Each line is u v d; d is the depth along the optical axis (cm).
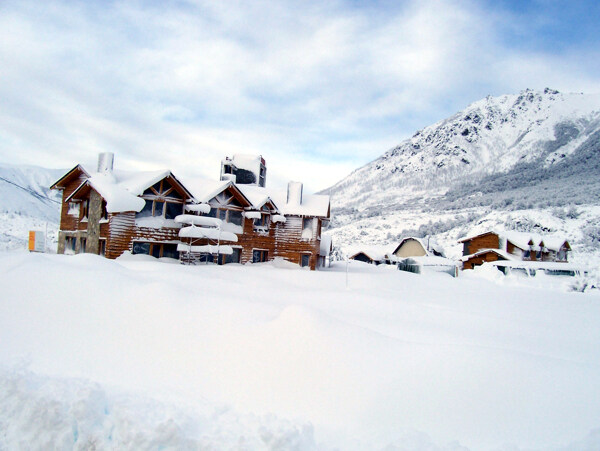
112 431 453
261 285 1614
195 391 556
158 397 528
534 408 469
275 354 620
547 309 1569
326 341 628
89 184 2367
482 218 10375
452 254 6950
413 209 18612
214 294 923
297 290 1493
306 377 564
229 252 2398
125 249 2302
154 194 2441
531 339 900
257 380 571
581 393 487
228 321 738
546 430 436
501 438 433
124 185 2359
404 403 498
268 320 746
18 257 1120
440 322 1027
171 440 423
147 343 692
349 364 580
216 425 462
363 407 499
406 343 643
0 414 487
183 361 633
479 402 486
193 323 741
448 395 501
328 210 3219
